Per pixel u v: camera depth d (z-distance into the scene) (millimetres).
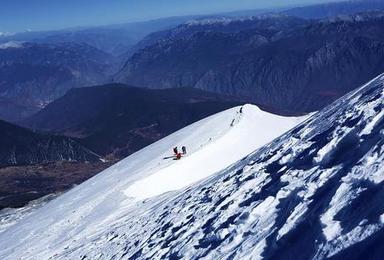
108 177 52969
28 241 37750
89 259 22531
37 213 51031
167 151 51125
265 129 50031
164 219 21844
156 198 31922
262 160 20359
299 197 13141
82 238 29625
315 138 17547
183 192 26719
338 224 10500
